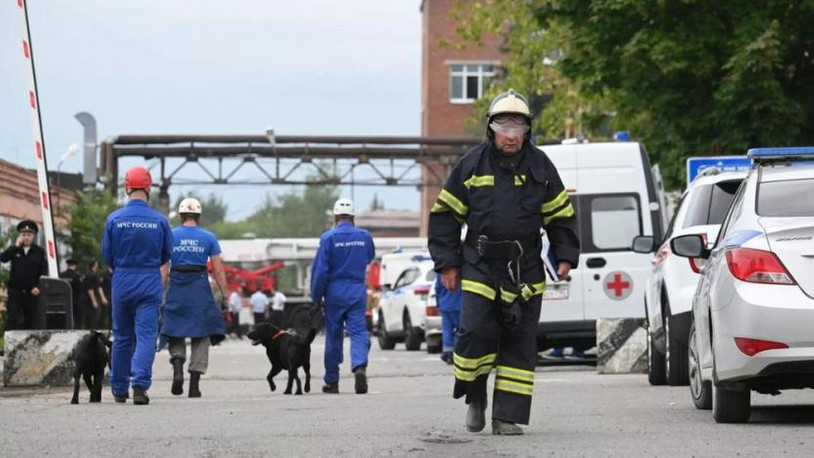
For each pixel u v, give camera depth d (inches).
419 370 1704.0
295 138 4537.4
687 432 736.3
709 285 804.6
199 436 741.9
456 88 6122.1
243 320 4785.9
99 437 743.7
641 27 2139.5
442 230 723.4
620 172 1657.2
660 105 2160.4
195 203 1228.5
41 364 1336.1
